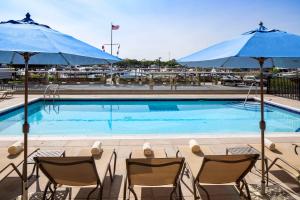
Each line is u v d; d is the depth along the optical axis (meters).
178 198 4.09
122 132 10.41
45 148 6.36
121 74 22.98
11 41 2.91
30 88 17.39
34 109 14.00
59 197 4.11
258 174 4.94
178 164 3.69
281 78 16.08
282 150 5.20
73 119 12.25
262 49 3.23
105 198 4.12
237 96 15.98
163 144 6.75
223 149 6.41
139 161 3.65
